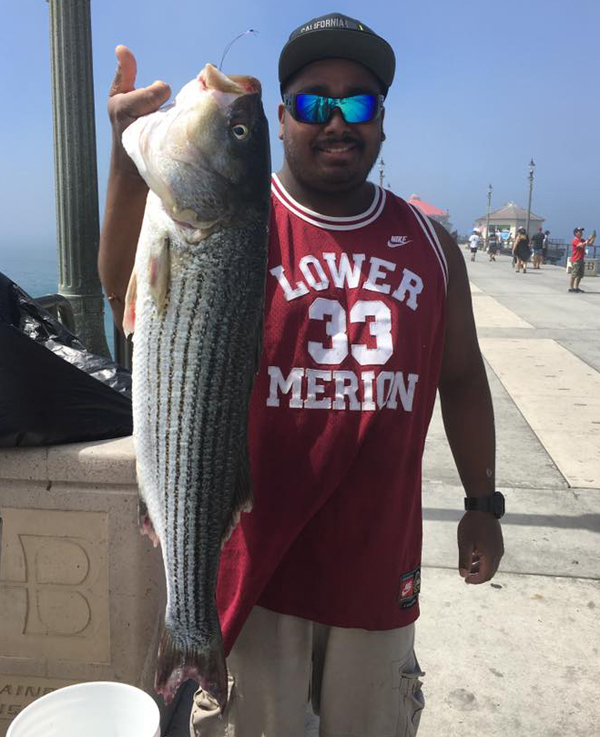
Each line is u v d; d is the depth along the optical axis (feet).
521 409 22.52
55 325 9.18
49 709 5.86
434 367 6.48
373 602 6.04
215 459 5.44
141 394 5.37
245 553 5.92
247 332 5.37
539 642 10.44
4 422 7.32
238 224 5.20
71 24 16.16
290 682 6.18
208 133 5.05
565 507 15.02
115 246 5.89
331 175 5.89
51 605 7.88
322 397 5.77
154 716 5.76
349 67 5.88
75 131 16.48
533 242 100.32
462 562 7.48
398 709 6.38
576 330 39.19
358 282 5.91
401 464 6.01
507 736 8.62
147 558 7.80
